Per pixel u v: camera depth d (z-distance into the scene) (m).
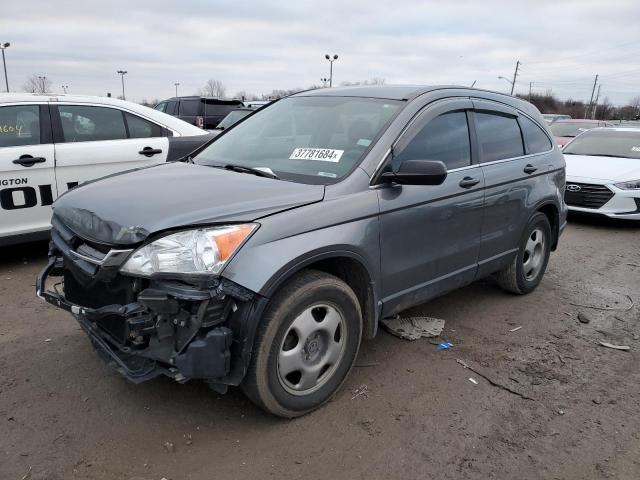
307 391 3.09
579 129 16.83
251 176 3.37
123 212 2.81
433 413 3.21
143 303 2.58
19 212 5.51
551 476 2.72
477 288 5.43
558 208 5.27
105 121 6.20
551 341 4.28
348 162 3.39
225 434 2.94
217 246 2.62
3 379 3.40
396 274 3.51
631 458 2.88
